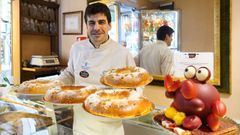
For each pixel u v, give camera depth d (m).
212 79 1.81
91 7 1.29
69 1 3.03
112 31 2.43
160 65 2.11
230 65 1.74
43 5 2.97
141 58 2.23
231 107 1.77
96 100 0.81
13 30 2.78
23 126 0.84
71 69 1.51
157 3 2.09
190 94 0.73
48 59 2.91
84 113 0.88
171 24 2.01
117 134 0.88
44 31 3.03
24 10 2.77
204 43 1.84
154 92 2.16
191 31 1.91
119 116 0.76
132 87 0.95
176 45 2.00
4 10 2.74
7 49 2.81
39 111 0.93
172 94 0.80
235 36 1.71
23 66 2.83
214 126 0.72
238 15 1.69
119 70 1.07
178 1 1.96
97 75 1.35
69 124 0.90
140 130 0.84
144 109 0.80
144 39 2.20
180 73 1.97
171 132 0.74
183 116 0.75
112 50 1.39
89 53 1.41
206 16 1.82
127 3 2.30
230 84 1.75
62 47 3.17
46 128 0.85
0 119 0.88
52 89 0.97
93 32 1.33
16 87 1.18
